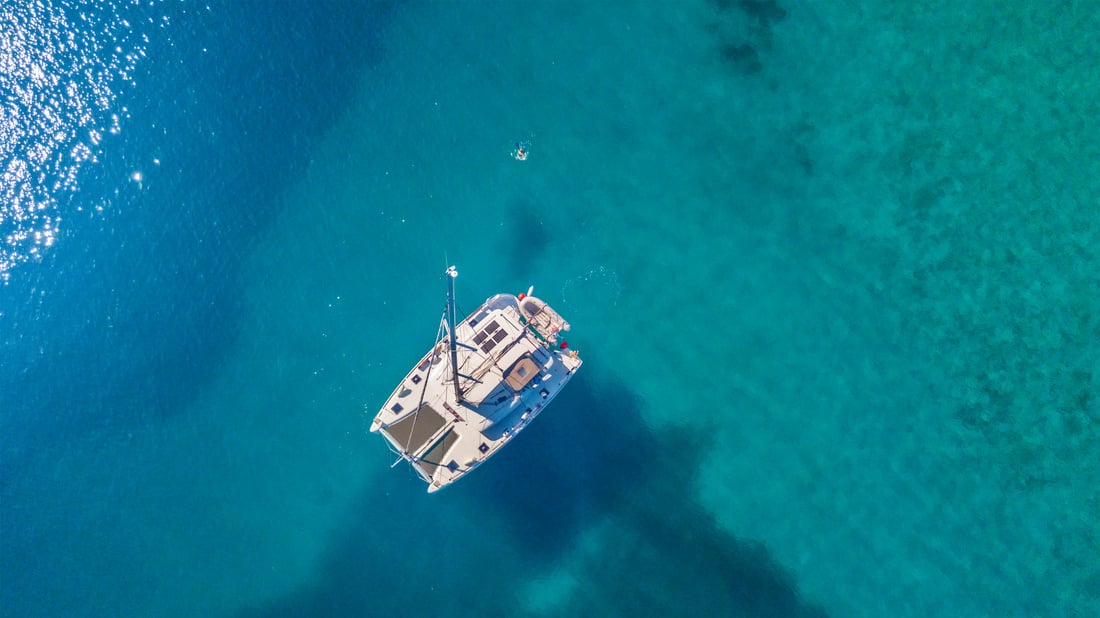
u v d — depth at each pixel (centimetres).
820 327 4147
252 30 4434
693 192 4322
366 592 3803
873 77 4453
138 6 4400
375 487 3894
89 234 4172
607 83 4459
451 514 3853
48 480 3906
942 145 4338
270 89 4388
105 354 4059
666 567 3819
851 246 4262
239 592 3816
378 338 4088
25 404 3969
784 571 3816
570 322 4106
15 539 3825
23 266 4097
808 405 4041
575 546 3841
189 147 4294
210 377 4069
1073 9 4394
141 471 3944
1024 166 4275
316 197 4284
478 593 3797
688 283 4191
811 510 3897
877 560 3831
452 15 4528
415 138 4369
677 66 4484
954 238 4241
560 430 3944
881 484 3934
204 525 3884
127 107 4306
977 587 3791
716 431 4000
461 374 3584
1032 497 3903
